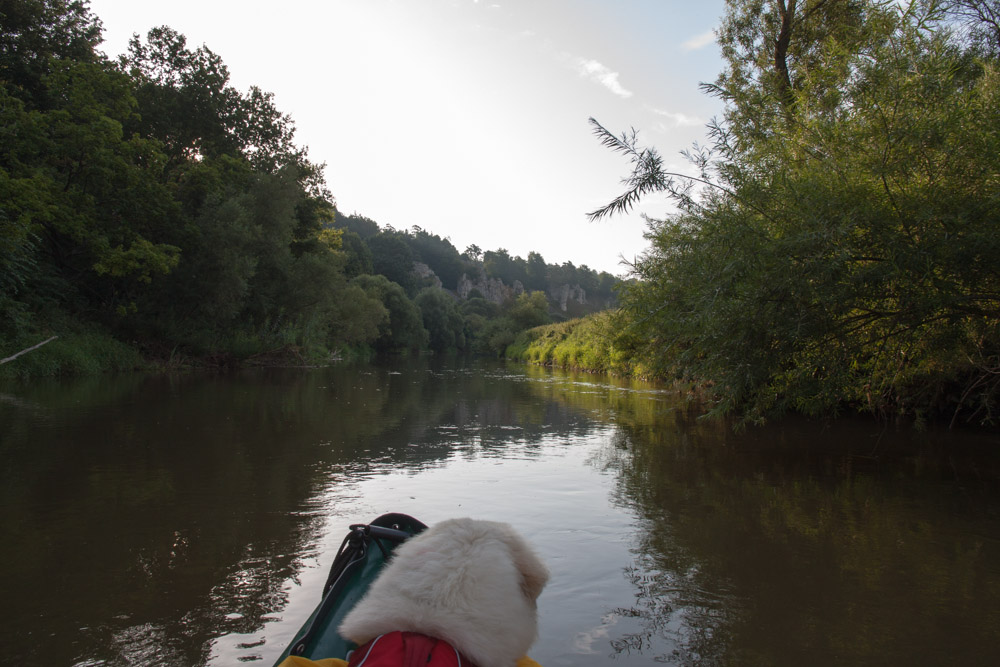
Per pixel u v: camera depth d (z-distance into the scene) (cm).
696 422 1234
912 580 411
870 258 682
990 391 939
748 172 782
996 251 620
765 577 412
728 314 724
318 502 577
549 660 299
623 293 1398
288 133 3706
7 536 470
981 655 310
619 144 807
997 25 848
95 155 2123
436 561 118
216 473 686
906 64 691
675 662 299
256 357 3050
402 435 1008
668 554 456
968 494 646
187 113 3031
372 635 113
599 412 1420
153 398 1395
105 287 2550
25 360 1728
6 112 1998
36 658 292
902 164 663
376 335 6162
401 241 12550
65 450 790
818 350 773
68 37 2573
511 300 13388
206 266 2573
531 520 537
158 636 314
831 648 316
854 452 890
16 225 1753
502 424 1184
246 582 386
